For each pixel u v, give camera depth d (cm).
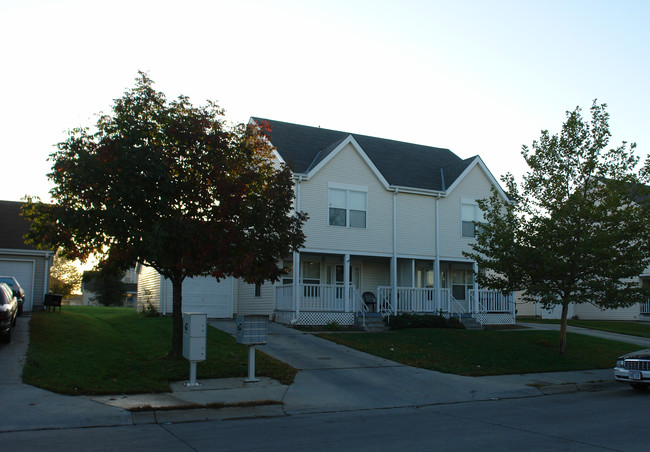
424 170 2877
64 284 5797
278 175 1475
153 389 1157
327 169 2445
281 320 2423
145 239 1194
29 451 757
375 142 2984
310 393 1241
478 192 2839
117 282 5550
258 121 2623
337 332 2158
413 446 816
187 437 861
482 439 868
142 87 1367
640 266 1734
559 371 1667
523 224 1864
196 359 1234
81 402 1043
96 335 1812
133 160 1233
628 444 838
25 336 1623
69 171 1263
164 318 2369
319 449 791
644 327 3056
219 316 2655
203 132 1343
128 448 783
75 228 1273
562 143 1819
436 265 2672
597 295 1795
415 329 2302
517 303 4031
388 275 2769
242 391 1210
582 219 1770
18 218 2684
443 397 1288
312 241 2378
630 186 1786
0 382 1136
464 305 2861
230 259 1288
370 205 2538
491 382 1462
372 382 1388
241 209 1348
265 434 892
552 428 956
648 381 1345
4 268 2473
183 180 1352
